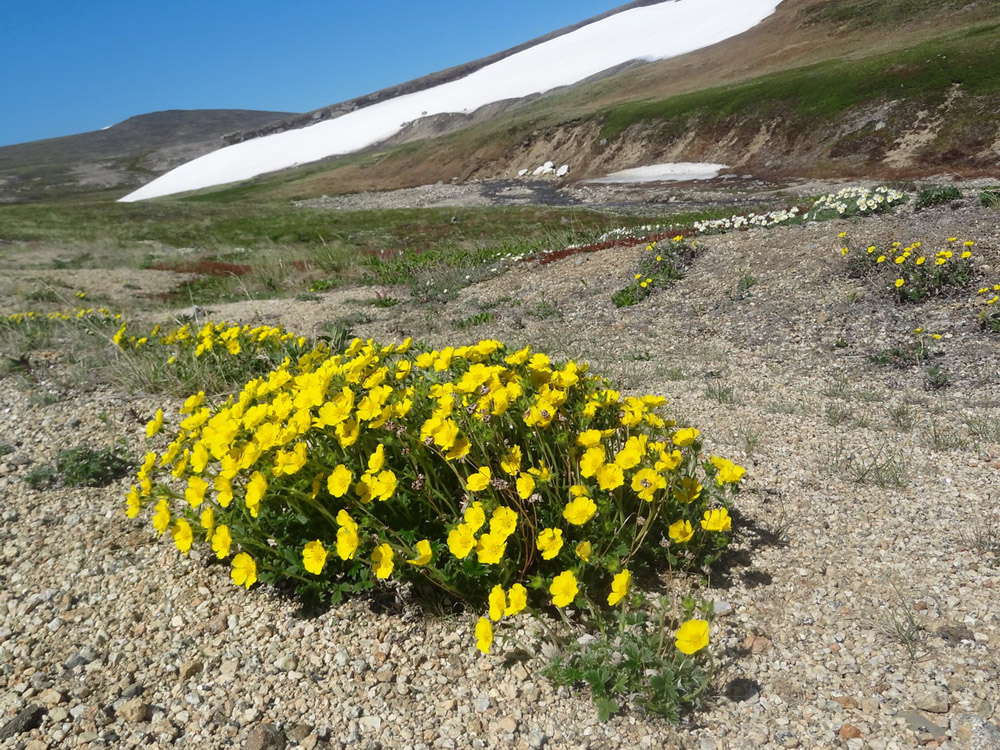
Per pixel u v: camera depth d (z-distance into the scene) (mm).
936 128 36438
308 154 129375
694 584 3201
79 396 6473
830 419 5141
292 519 3238
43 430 5613
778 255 9656
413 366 3951
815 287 8539
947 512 3717
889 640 2818
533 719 2578
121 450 5141
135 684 2896
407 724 2607
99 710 2752
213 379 6383
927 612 2943
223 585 3508
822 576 3256
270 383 3525
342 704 2721
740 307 8586
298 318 11680
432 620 3107
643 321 8898
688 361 7141
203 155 158000
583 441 2994
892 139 37594
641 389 6215
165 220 41781
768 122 45812
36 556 3873
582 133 60656
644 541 3242
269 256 21922
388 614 3170
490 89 129625
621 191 44719
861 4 71062
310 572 3131
